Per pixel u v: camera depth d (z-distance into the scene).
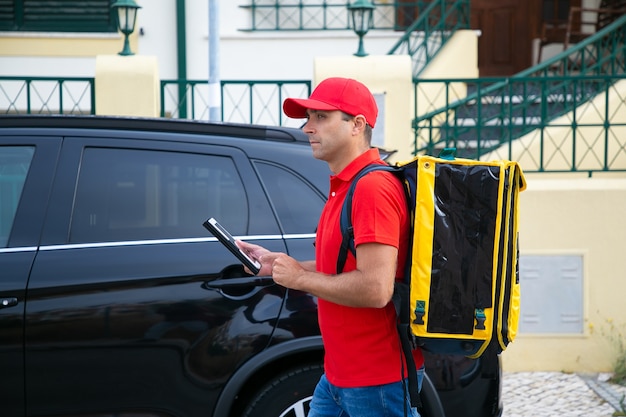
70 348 3.89
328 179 4.20
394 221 2.99
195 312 3.93
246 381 3.98
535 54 10.66
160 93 7.37
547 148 7.58
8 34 9.85
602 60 8.17
